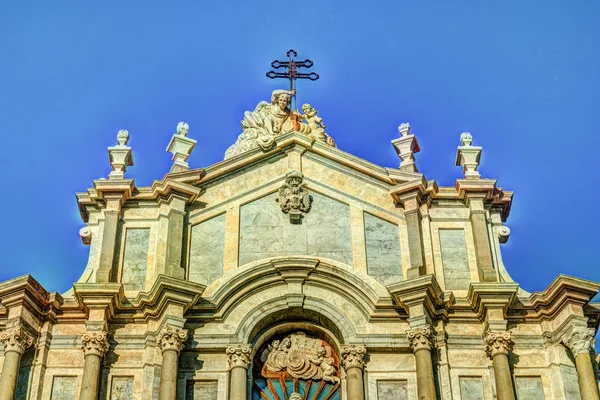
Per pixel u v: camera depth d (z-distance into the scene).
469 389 29.09
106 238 31.00
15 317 29.03
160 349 29.11
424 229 31.75
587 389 28.27
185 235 31.45
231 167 32.59
